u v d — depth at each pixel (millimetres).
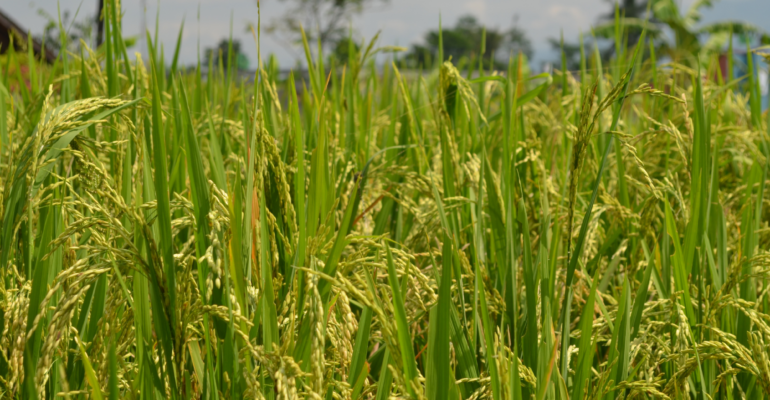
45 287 886
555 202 1644
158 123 851
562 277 1399
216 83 3193
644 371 1142
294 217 1035
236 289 860
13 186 951
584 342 976
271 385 886
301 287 944
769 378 963
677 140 1173
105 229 1110
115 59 1786
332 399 944
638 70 2443
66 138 1024
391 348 776
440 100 1611
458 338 1023
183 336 855
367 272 880
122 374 969
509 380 872
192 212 986
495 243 1387
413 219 1803
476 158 1558
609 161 2029
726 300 1149
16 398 848
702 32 21031
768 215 1903
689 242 1285
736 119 2865
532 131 1853
